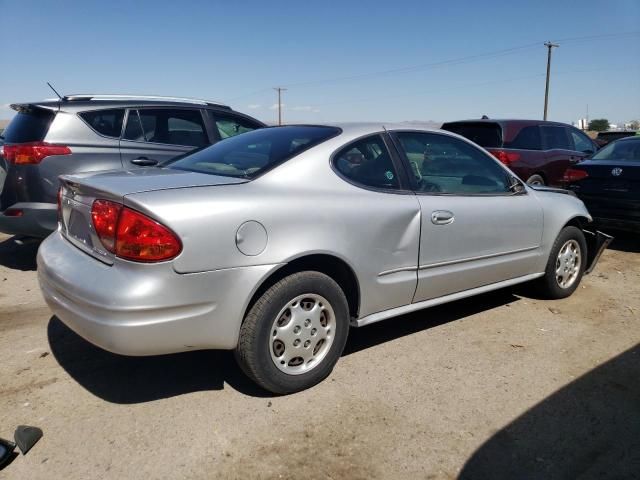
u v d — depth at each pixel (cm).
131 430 276
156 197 266
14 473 242
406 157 369
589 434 282
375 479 245
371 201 332
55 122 528
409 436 276
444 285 380
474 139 915
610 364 363
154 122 602
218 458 255
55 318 422
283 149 335
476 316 446
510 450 268
